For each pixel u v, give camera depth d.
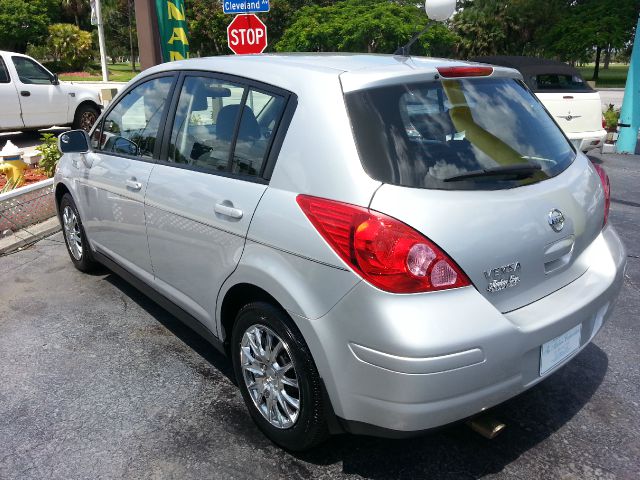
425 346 2.07
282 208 2.46
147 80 3.79
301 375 2.46
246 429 2.92
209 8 43.25
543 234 2.46
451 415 2.19
